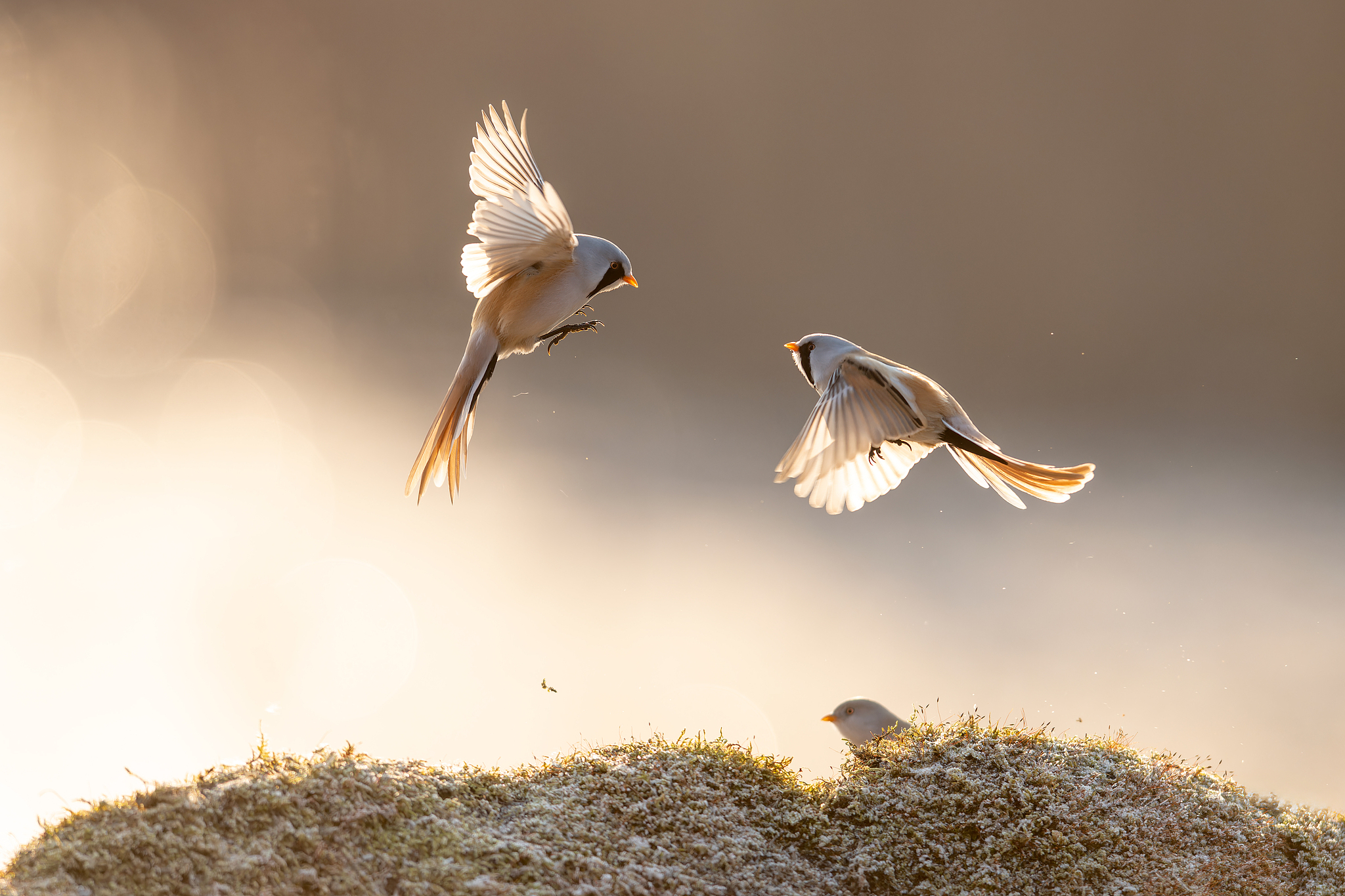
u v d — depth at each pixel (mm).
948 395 5891
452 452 6211
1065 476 5844
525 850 4273
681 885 4328
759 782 5094
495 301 6258
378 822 4254
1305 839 4785
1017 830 4758
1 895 3701
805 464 5629
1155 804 4938
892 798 4965
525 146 5680
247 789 4207
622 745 5309
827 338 6168
